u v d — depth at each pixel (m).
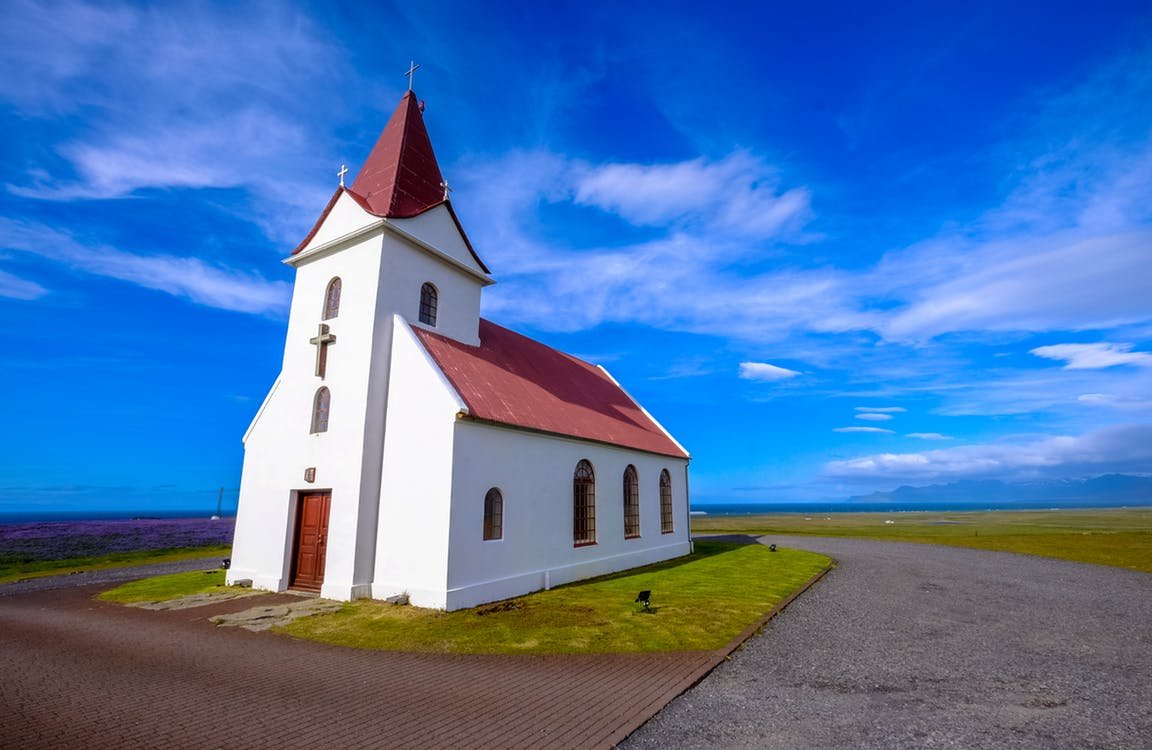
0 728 5.86
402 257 15.35
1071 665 8.39
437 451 12.76
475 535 12.81
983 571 18.52
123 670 7.94
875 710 6.56
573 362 25.47
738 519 79.94
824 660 8.63
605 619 10.99
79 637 9.88
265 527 14.99
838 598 13.67
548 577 14.84
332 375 14.68
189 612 11.90
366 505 13.29
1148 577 17.36
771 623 11.05
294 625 10.63
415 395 13.54
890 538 32.66
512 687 7.28
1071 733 5.93
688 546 24.23
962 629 10.61
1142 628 10.73
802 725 6.12
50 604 13.23
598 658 8.58
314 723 6.09
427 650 9.04
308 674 7.80
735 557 22.38
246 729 5.90
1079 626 10.88
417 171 17.30
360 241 15.23
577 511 16.88
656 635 9.85
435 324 16.30
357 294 14.84
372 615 11.36
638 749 5.52
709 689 7.34
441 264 16.73
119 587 15.47
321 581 13.77
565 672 7.90
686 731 5.96
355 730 5.91
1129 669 8.20
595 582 15.85
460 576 12.26
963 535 35.25
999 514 100.19
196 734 5.76
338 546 13.24
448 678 7.64
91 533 41.44
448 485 12.38
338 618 11.14
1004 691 7.24
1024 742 5.71
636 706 6.62
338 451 13.86
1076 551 24.08
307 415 14.88
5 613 12.20
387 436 13.82
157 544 32.69
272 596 13.45
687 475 25.16
